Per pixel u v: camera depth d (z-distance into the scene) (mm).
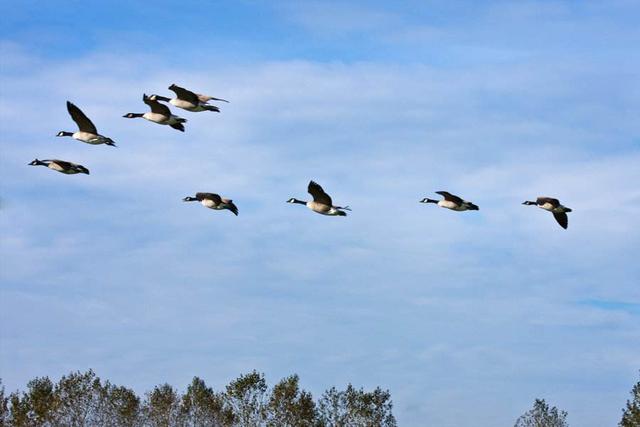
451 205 47875
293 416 83875
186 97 44812
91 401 87312
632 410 74562
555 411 83125
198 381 93500
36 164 46688
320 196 45906
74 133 46469
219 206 48406
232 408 86125
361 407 84062
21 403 83438
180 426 88875
